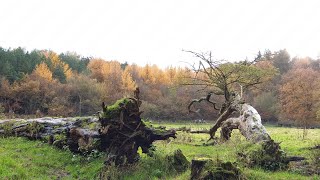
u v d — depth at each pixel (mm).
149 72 75250
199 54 20375
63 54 97750
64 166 11203
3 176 9016
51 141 13812
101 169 10195
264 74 22094
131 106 11156
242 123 16266
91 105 55656
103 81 70875
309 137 23688
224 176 8477
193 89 48750
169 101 55656
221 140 18641
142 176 9750
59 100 51688
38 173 9992
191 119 55656
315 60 71562
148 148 12055
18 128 15383
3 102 50750
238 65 20938
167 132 12180
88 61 101125
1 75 54938
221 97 50062
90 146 11602
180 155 10781
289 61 69625
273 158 10578
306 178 9273
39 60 69375
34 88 51062
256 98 55844
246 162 10531
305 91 39938
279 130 36875
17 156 11680
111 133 10906
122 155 10984
